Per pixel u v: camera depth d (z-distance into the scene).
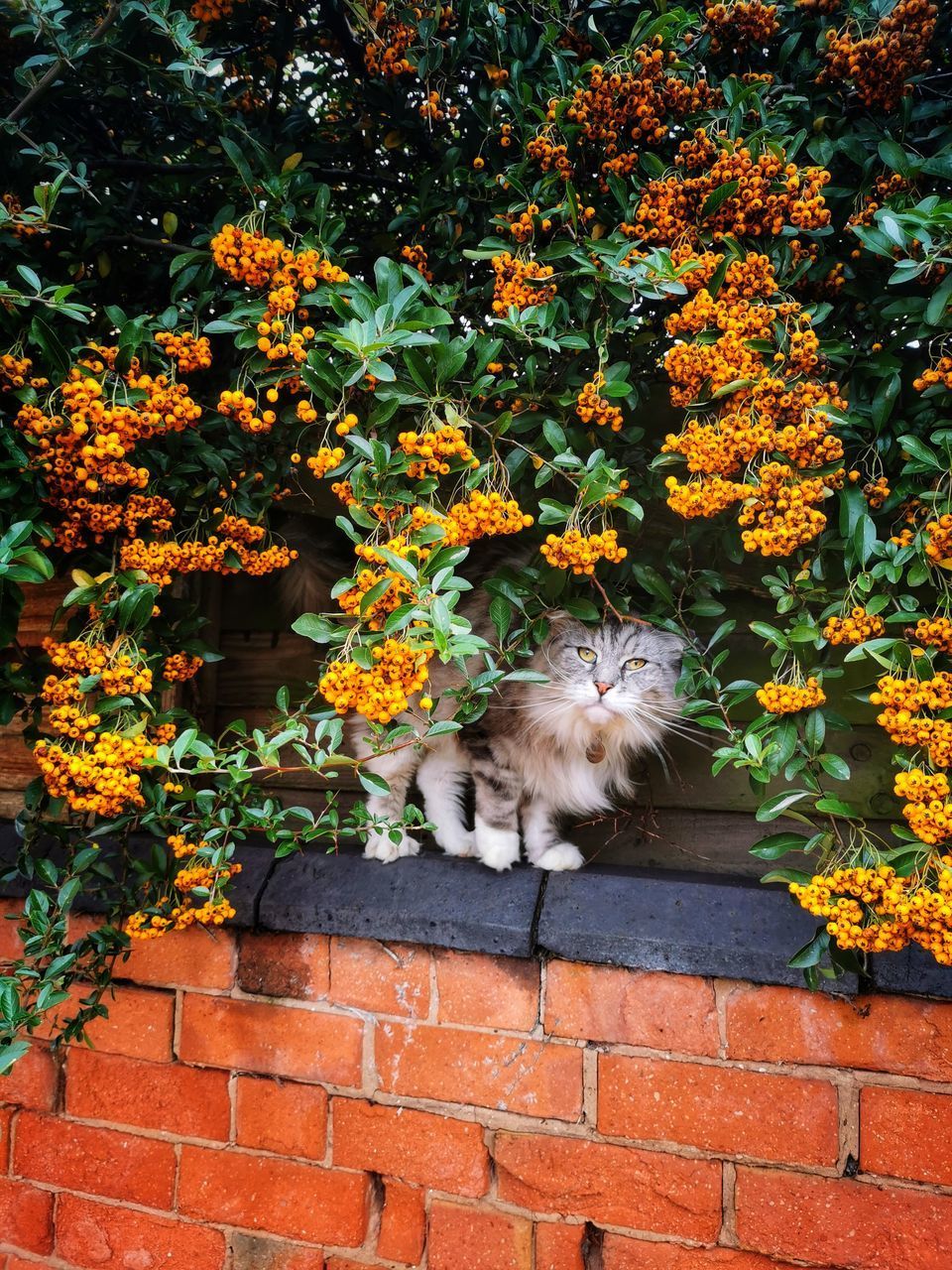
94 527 1.18
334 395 1.11
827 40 1.13
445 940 1.33
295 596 1.67
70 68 1.15
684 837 1.53
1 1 1.09
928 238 0.91
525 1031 1.33
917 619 1.00
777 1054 1.23
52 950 1.20
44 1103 1.54
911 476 1.05
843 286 1.13
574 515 1.08
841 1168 1.20
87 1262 1.52
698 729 1.50
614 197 1.21
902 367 1.10
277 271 1.10
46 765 1.08
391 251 1.46
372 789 1.12
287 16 1.40
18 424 1.07
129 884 1.36
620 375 1.13
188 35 1.14
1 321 1.10
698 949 1.23
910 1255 1.17
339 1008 1.41
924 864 0.96
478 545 1.63
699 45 1.19
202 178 1.41
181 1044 1.47
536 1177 1.32
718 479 1.02
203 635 1.68
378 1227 1.39
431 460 1.02
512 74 1.24
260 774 1.70
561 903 1.34
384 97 1.37
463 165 1.36
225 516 1.29
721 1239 1.24
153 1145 1.48
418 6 1.26
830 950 1.13
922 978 1.15
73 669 1.16
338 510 1.61
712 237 1.10
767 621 1.46
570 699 1.48
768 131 1.10
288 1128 1.42
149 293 1.47
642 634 1.49
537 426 1.23
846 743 1.42
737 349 1.02
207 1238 1.46
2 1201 1.56
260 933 1.45
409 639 0.94
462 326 1.36
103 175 1.41
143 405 1.10
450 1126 1.36
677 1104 1.26
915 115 1.13
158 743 1.21
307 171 1.40
